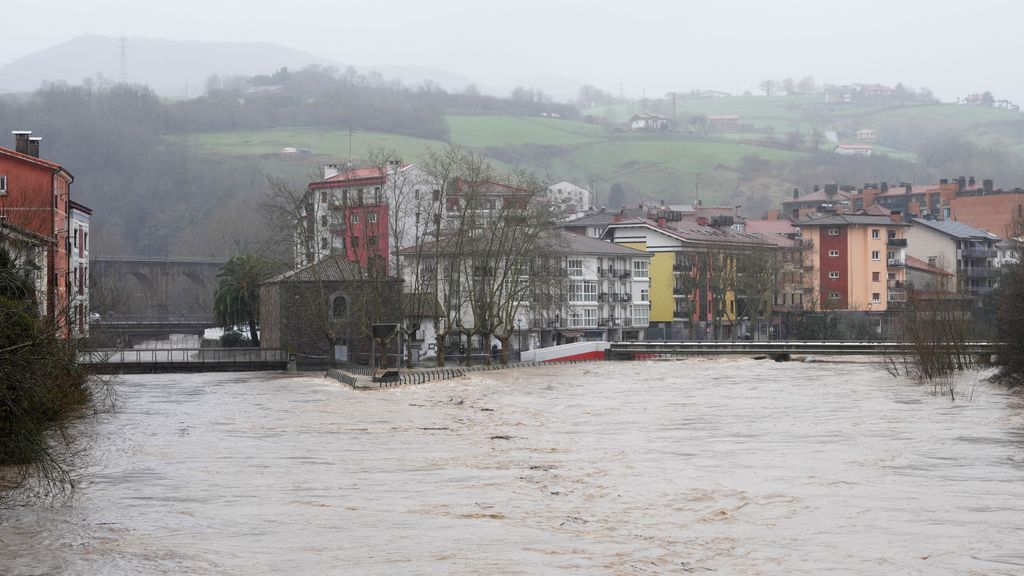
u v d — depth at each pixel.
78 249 113.94
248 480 37.59
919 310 95.19
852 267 177.88
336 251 124.00
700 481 37.34
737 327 171.25
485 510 32.12
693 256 158.25
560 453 44.84
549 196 180.62
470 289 119.19
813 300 165.62
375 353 118.75
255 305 136.62
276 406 68.69
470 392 80.88
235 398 75.88
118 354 114.44
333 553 26.81
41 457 36.78
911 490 35.47
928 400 69.31
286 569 25.33
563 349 126.94
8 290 38.59
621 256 159.62
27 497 33.88
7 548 27.16
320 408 67.19
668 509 32.31
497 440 49.50
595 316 155.12
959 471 39.47
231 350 116.62
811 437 50.16
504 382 92.44
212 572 25.06
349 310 117.19
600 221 178.25
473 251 117.94
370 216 122.94
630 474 38.97
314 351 119.69
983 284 188.62
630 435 51.50
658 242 168.12
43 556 26.38
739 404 68.62
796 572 25.14
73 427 53.09
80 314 51.84
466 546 27.52
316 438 50.44
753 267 154.50
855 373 100.31
